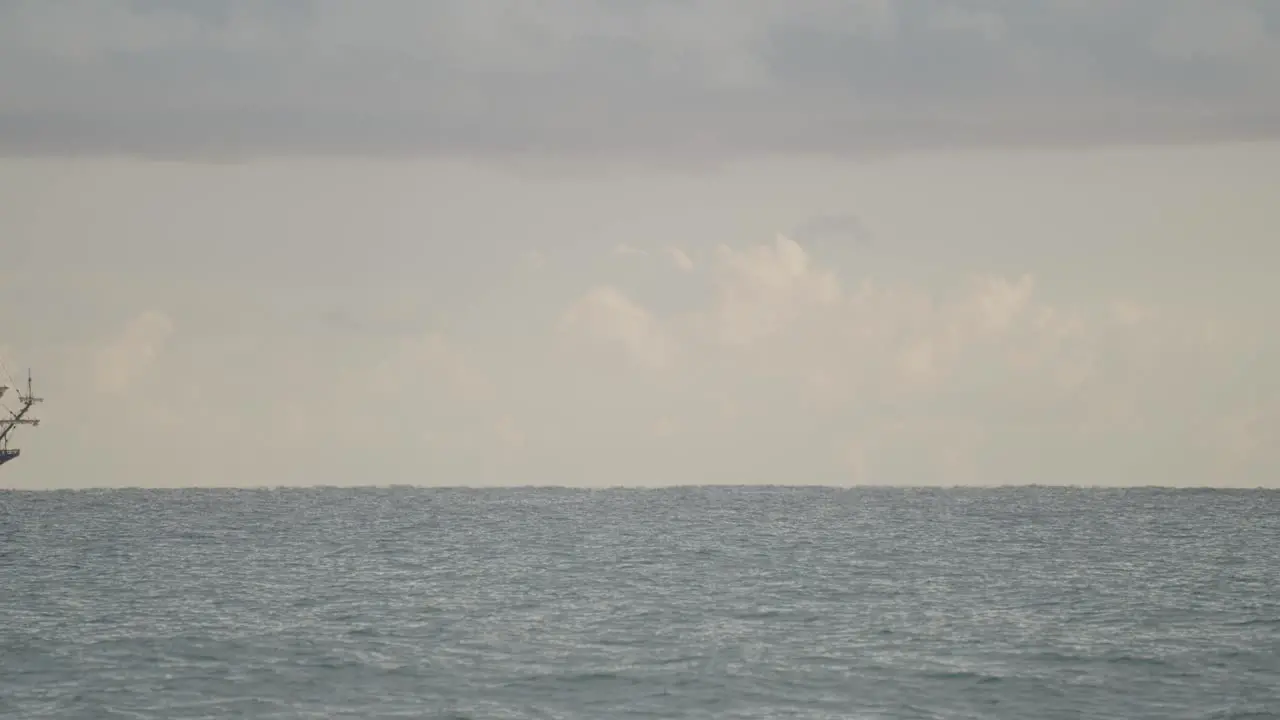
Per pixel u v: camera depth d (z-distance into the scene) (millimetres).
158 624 118562
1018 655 104000
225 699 90312
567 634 113562
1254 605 130625
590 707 88375
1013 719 85812
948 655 104125
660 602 133375
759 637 112125
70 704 88750
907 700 90312
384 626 117625
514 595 139000
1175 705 88750
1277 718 85312
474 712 87062
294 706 88562
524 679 95875
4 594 139750
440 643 109188
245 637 111438
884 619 122000
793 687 93500
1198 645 107750
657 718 85812
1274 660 101562
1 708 87750
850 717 86188
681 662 101438
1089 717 85938
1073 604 131750
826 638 111625
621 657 103312
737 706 88812
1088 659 102250
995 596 138000
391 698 90688
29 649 105688
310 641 109688
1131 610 127625
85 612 126188
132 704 88938
